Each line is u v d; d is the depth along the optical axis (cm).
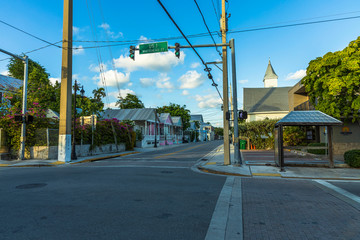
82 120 1961
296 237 381
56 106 2950
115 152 2362
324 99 1375
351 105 1241
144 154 2203
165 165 1329
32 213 475
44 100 2784
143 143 3312
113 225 415
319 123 1093
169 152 2366
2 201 561
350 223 443
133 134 2828
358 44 1230
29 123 1634
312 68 1385
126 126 2697
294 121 1092
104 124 2278
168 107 5672
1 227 402
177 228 408
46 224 416
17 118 1491
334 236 384
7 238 357
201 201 580
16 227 401
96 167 1257
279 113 3148
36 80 2911
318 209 529
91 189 694
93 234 376
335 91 1218
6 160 1551
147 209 508
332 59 1272
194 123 7619
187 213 488
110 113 3562
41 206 523
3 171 1109
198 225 424
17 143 1627
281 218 471
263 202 586
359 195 661
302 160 1442
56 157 1680
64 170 1133
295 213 502
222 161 1472
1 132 1573
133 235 374
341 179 920
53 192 654
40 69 3791
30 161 1493
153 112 3600
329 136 1173
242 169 1129
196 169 1181
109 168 1203
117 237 366
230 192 684
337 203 578
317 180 903
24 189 692
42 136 1644
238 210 521
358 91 1266
